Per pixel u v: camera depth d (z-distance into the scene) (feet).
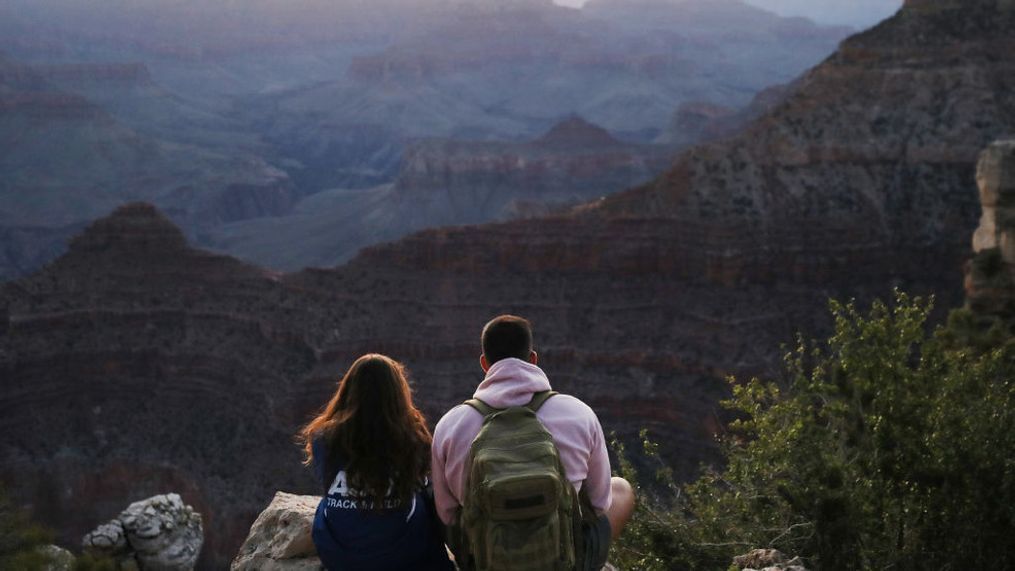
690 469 204.85
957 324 67.41
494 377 19.90
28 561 55.83
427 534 20.67
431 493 21.26
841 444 34.65
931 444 31.89
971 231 239.71
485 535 17.75
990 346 60.29
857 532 29.48
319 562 26.35
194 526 69.31
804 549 31.81
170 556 65.77
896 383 35.37
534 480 17.07
